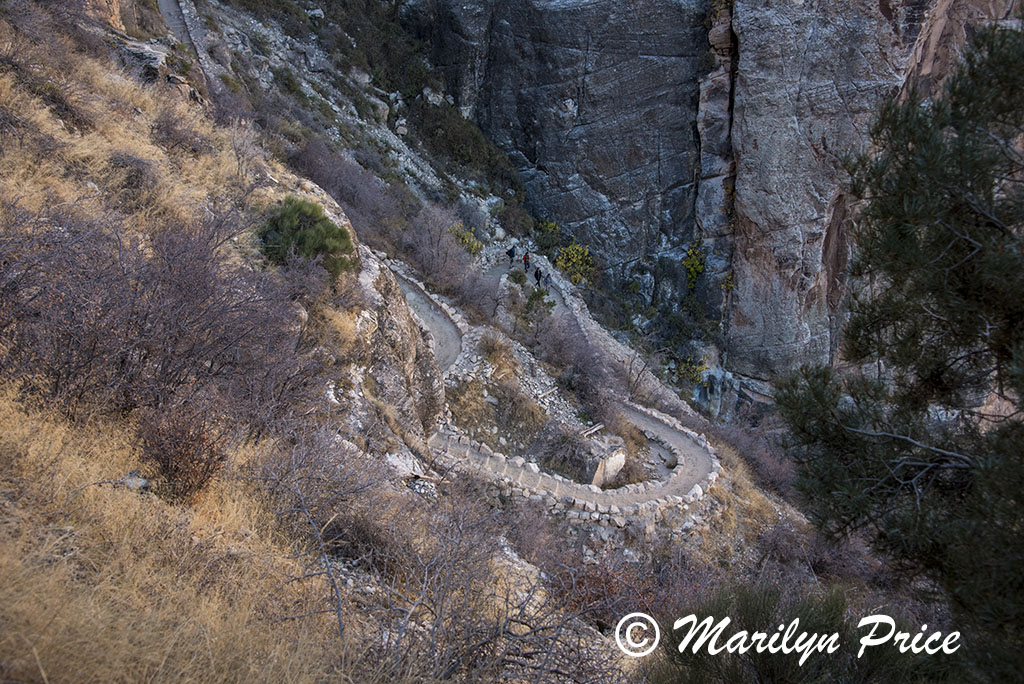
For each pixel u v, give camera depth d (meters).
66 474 4.84
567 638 5.23
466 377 19.64
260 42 34.78
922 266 6.71
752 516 20.28
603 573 9.81
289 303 9.90
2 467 4.66
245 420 6.92
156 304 6.74
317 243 13.28
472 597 5.09
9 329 5.98
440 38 43.78
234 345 7.68
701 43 40.84
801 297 40.50
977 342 7.00
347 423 9.84
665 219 43.19
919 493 6.67
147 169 12.11
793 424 7.63
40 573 3.66
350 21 41.94
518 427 19.66
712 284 41.81
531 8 42.75
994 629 5.56
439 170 40.38
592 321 36.44
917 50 37.25
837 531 7.16
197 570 4.55
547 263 40.41
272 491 5.98
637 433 23.38
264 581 4.79
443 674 4.34
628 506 16.77
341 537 5.92
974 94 6.77
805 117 38.12
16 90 11.49
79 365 6.04
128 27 21.20
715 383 40.88
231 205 13.45
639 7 41.00
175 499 5.38
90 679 3.24
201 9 32.78
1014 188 6.66
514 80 44.06
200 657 3.73
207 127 16.28
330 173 26.27
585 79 42.59
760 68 38.12
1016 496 5.57
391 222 27.58
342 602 4.91
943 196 6.74
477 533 6.35
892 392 7.65
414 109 42.44
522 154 44.84
